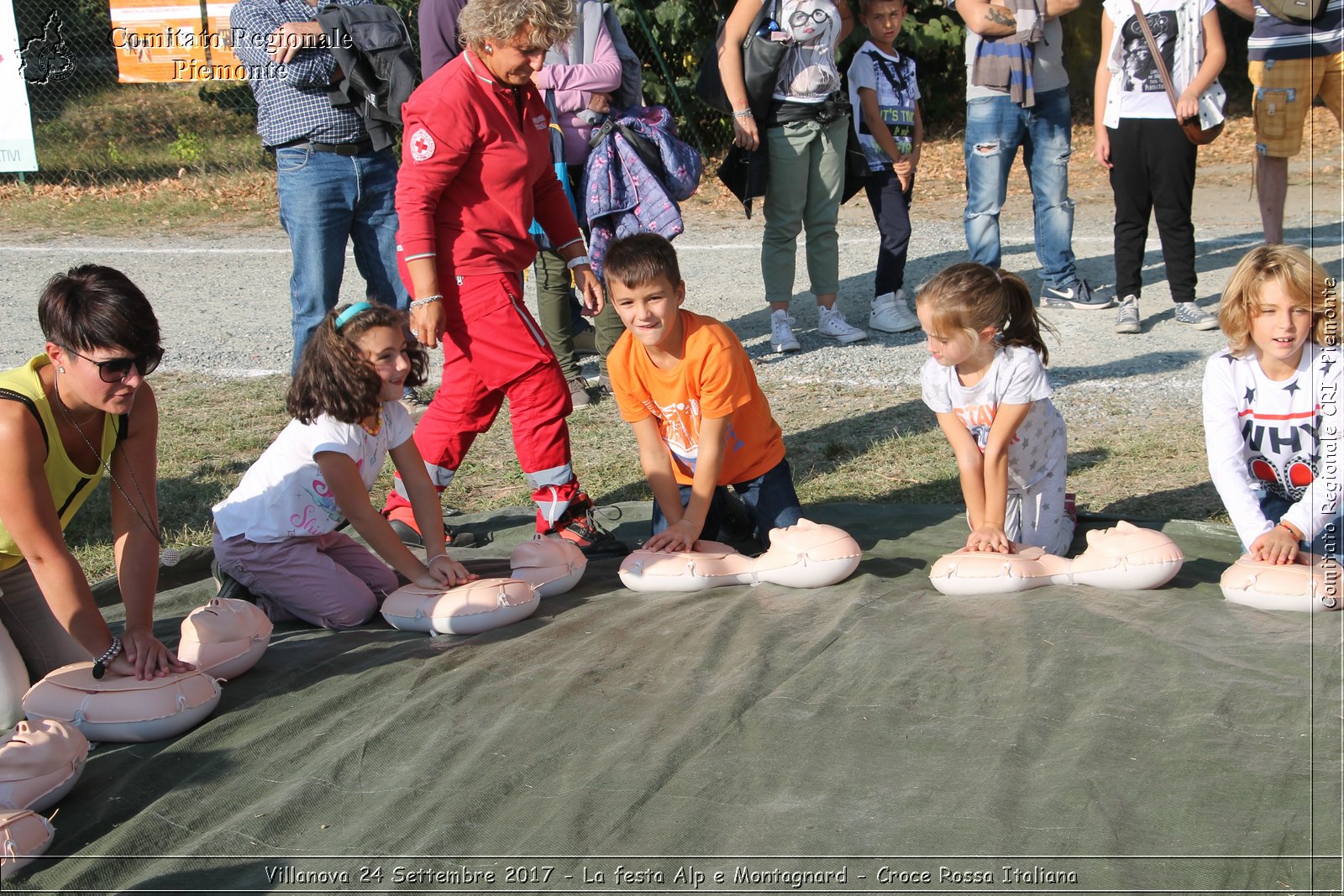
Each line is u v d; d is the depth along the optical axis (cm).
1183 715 247
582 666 294
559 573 355
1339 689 254
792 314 812
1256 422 342
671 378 363
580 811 230
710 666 291
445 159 373
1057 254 765
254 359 746
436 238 387
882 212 737
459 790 242
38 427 270
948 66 1697
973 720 255
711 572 352
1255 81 670
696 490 369
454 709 277
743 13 661
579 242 442
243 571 351
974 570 327
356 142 564
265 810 239
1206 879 200
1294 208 988
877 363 677
